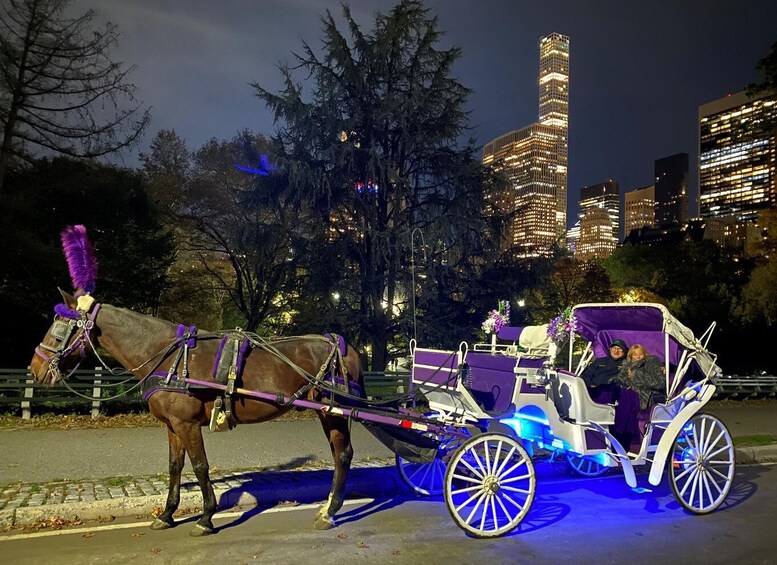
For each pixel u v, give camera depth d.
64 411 13.03
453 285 21.14
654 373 7.51
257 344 6.54
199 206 29.06
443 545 6.07
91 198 19.55
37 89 17.22
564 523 6.89
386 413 6.77
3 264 16.62
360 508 7.30
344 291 19.59
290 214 24.23
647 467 9.86
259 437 10.95
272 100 20.34
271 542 6.01
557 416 7.00
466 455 7.43
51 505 6.50
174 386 6.11
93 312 6.31
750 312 36.94
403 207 22.30
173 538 6.06
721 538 6.51
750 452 11.16
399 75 22.05
